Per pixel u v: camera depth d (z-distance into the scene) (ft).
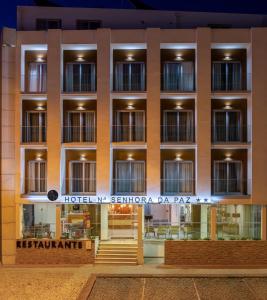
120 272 73.46
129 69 83.97
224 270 75.00
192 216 84.48
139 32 80.94
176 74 83.66
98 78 80.48
